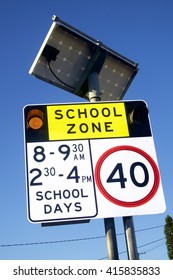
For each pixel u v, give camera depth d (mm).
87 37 4703
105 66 4957
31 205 3416
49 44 4559
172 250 33438
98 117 4020
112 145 3846
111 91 5102
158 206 3549
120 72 5082
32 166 3623
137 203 3537
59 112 3984
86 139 3854
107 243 3594
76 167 3668
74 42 4668
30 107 3957
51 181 3557
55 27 4500
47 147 3754
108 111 4070
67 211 3426
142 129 3980
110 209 3482
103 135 3902
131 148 3846
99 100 4629
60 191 3516
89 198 3514
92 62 4707
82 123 3953
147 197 3578
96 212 3455
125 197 3557
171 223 34750
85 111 4039
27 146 3734
